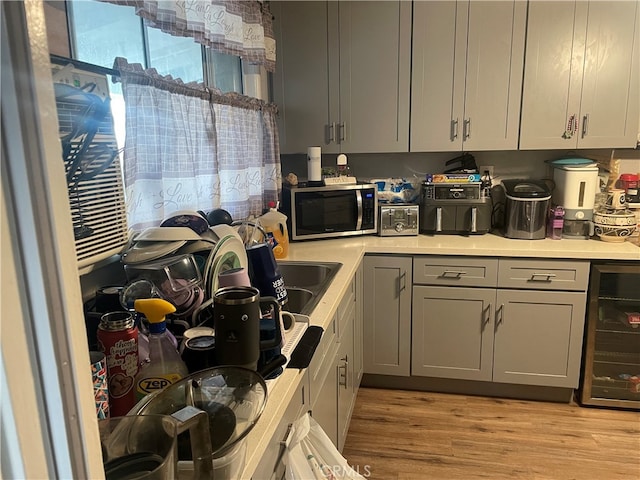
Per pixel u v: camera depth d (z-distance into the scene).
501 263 2.56
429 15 2.69
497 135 2.75
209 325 1.21
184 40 2.02
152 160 1.55
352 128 2.88
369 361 2.84
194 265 1.28
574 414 2.60
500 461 2.22
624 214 2.64
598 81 2.61
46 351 0.41
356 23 2.76
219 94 2.06
